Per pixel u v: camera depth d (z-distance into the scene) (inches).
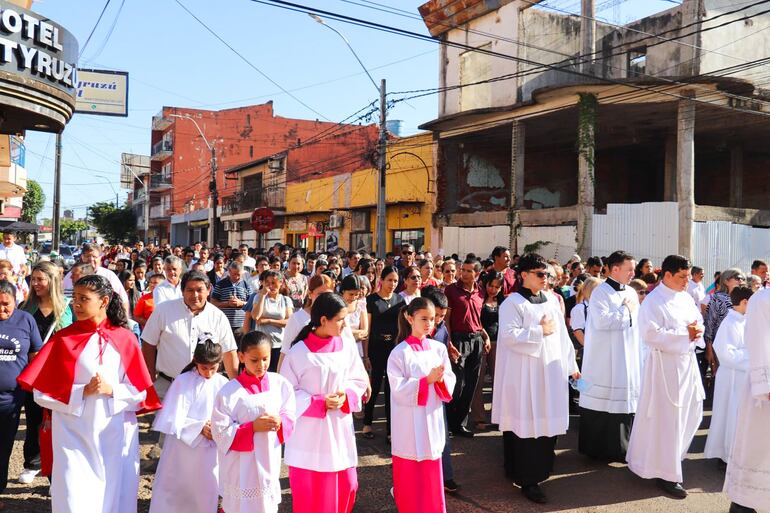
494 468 239.8
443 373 178.2
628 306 243.1
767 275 358.3
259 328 295.9
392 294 281.3
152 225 2338.8
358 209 1055.6
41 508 190.1
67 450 151.6
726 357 241.3
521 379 213.2
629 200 997.2
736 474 194.7
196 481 163.0
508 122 750.5
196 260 506.3
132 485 163.9
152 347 202.2
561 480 227.5
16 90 336.5
